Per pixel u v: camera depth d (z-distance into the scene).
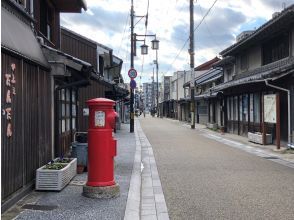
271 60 22.08
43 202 7.18
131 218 6.34
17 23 8.01
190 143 21.22
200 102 45.72
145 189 9.21
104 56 27.17
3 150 6.27
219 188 9.20
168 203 7.82
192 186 9.48
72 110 14.27
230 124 28.89
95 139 7.69
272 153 16.33
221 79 36.62
